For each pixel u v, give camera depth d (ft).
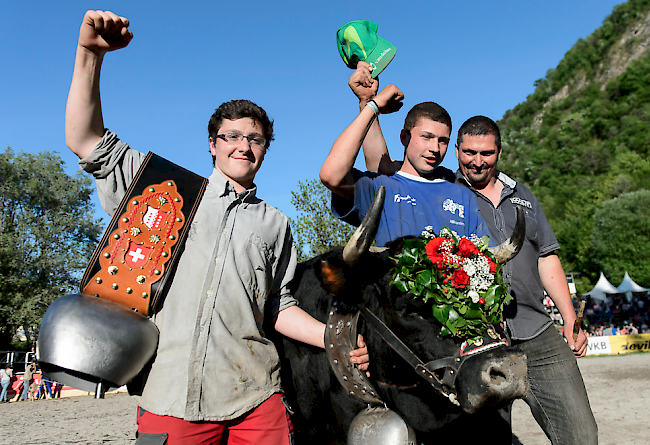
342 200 7.95
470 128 9.62
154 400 5.74
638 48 371.97
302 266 8.30
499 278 6.21
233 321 6.13
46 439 26.66
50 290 100.73
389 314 6.07
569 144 317.01
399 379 6.11
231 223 6.50
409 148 8.16
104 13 5.92
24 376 53.01
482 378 5.24
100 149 6.40
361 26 8.45
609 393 30.07
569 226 176.65
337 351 6.38
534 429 21.38
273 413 6.27
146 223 6.15
